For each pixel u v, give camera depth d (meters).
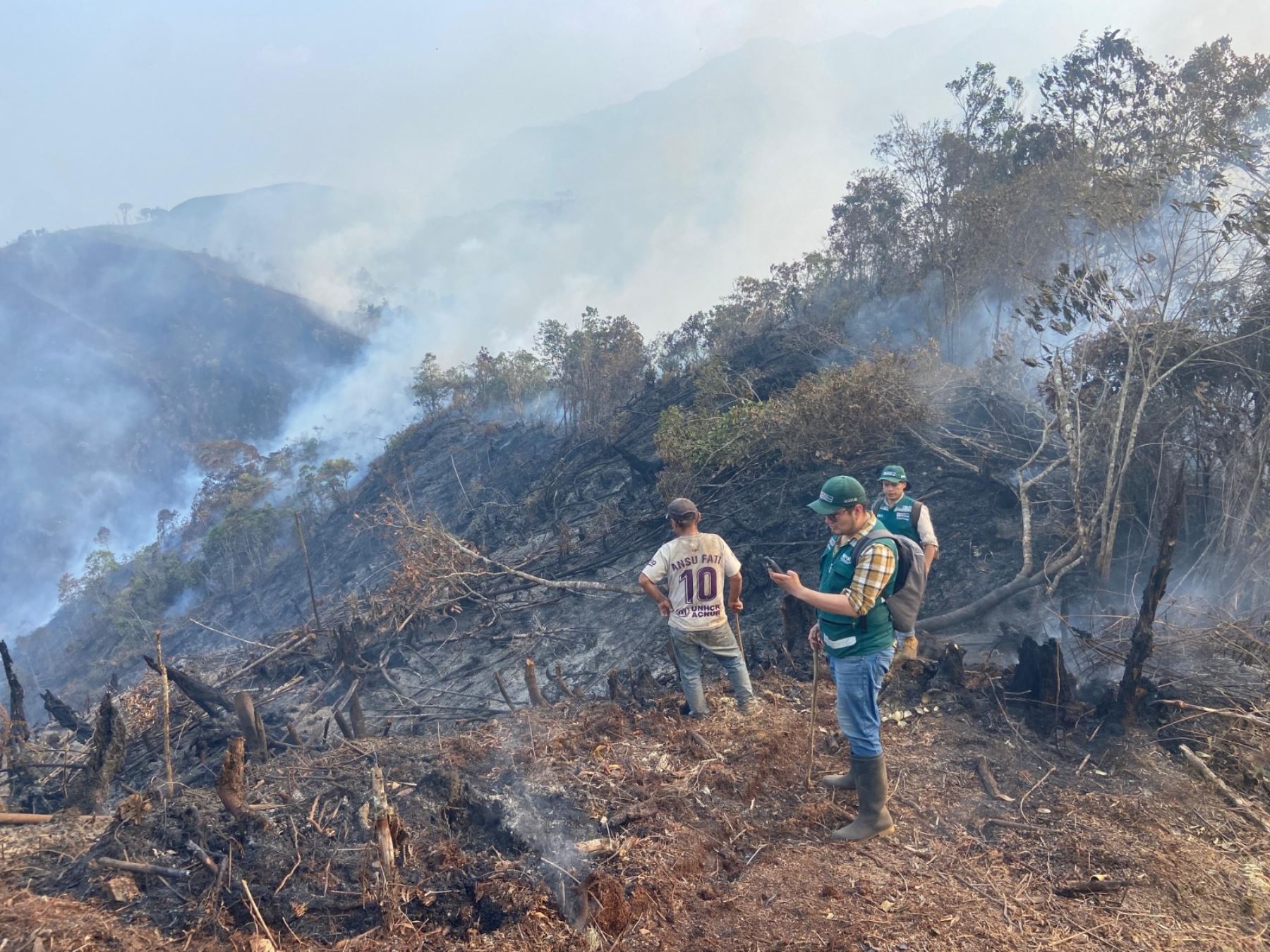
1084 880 3.74
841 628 4.09
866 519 4.15
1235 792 4.43
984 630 7.81
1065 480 9.59
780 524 11.62
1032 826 4.16
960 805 4.41
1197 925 3.46
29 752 7.31
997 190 14.04
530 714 5.89
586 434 20.33
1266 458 7.24
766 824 4.29
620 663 10.43
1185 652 6.04
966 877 3.81
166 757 4.86
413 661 11.70
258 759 5.66
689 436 14.47
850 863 3.92
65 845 4.11
